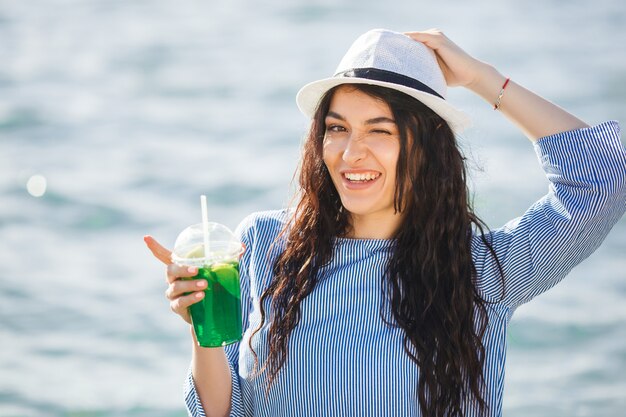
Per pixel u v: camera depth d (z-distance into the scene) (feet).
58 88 84.99
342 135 16.02
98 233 55.52
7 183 63.10
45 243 53.98
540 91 78.74
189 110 78.33
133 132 73.36
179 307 14.74
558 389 37.88
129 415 37.14
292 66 89.10
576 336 41.63
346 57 16.17
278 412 16.28
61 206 59.16
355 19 104.32
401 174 15.90
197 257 14.53
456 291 16.03
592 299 44.55
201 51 95.35
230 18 106.93
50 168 65.72
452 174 16.26
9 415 36.99
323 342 15.93
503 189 55.67
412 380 15.66
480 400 15.94
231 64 90.53
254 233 17.30
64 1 117.60
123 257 51.80
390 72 15.70
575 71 84.02
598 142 16.06
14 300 46.65
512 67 85.97
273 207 58.18
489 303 16.26
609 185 15.85
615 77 81.76
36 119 76.79
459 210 16.38
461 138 17.63
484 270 16.29
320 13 106.93
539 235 16.05
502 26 100.53
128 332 43.39
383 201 16.11
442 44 16.75
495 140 63.67
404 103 15.71
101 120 76.48
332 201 16.70
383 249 16.35
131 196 60.44
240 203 59.00
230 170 63.72
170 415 37.14
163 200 59.77
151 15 110.32
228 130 72.74
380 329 15.92
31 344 42.57
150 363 40.91
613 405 36.73
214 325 14.80
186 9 112.16
